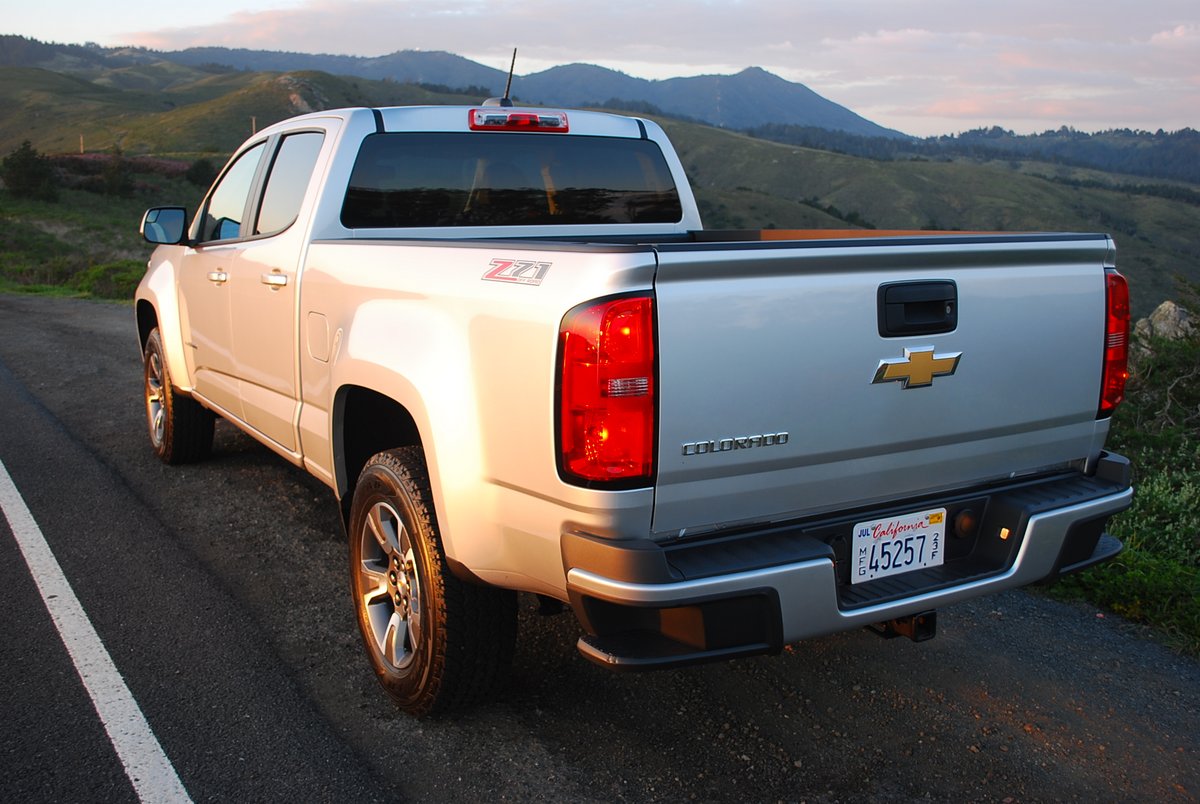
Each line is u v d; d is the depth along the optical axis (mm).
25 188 61750
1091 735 3033
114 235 54750
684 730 2980
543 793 2623
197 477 5551
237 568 4215
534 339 2332
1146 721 3129
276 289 3803
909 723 3070
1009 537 2783
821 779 2738
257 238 4137
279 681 3225
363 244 3279
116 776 2641
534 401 2352
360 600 3262
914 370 2545
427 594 2828
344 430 3441
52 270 24938
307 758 2762
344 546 4520
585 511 2254
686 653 2256
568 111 4262
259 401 4172
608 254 2184
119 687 3139
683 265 2188
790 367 2352
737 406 2293
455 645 2814
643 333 2156
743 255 2254
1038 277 2781
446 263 2789
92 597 3865
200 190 75312
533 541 2453
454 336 2646
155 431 5840
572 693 3197
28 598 3842
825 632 2414
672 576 2199
